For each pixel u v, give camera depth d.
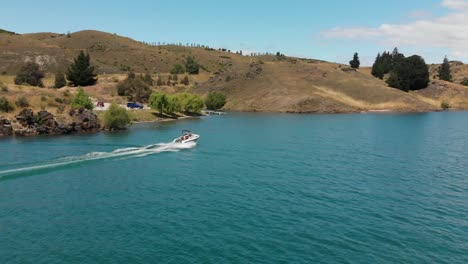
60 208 45.44
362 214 44.72
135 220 42.09
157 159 72.19
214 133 112.31
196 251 35.06
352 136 109.25
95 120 113.62
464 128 132.75
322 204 47.91
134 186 54.59
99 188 53.31
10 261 32.81
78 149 77.88
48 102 116.94
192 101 175.88
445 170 66.81
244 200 49.03
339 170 65.94
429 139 104.62
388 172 64.88
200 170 64.44
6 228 39.50
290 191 53.16
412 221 42.88
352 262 33.62
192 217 43.09
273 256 34.34
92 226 40.38
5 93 115.50
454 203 49.03
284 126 135.12
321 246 36.44
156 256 34.09
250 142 95.25
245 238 37.84
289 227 40.62
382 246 36.72
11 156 69.56
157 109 155.75
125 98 197.12
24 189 52.16
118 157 72.19
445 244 37.41
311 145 91.94
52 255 34.03
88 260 33.25
